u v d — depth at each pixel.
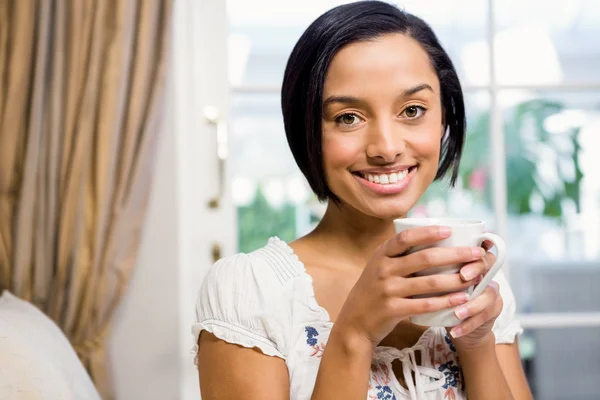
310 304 0.82
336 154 0.78
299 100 0.82
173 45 1.73
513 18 1.84
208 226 1.83
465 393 0.83
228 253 1.84
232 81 1.85
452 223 0.69
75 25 1.61
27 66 1.60
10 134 1.60
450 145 0.91
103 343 1.65
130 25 1.63
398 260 0.67
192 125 1.82
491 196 1.86
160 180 1.75
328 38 0.77
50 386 1.06
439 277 0.65
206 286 0.84
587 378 1.88
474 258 0.65
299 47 0.81
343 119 0.78
